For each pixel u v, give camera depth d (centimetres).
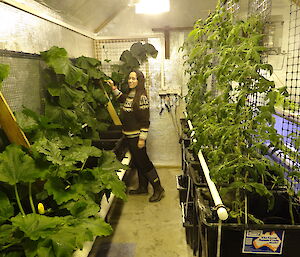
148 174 295
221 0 172
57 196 131
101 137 321
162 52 353
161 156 391
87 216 131
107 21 346
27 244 105
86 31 329
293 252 131
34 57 186
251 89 128
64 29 265
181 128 339
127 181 356
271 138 122
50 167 134
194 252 208
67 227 117
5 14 168
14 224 108
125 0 308
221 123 154
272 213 159
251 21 153
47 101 186
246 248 132
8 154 127
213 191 130
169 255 215
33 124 145
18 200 126
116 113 300
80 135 225
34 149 135
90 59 265
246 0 288
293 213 154
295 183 158
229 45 140
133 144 285
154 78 363
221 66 131
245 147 151
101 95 268
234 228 127
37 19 210
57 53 182
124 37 349
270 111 116
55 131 166
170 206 292
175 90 361
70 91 190
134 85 276
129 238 238
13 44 177
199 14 334
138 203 299
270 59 290
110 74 363
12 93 162
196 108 229
